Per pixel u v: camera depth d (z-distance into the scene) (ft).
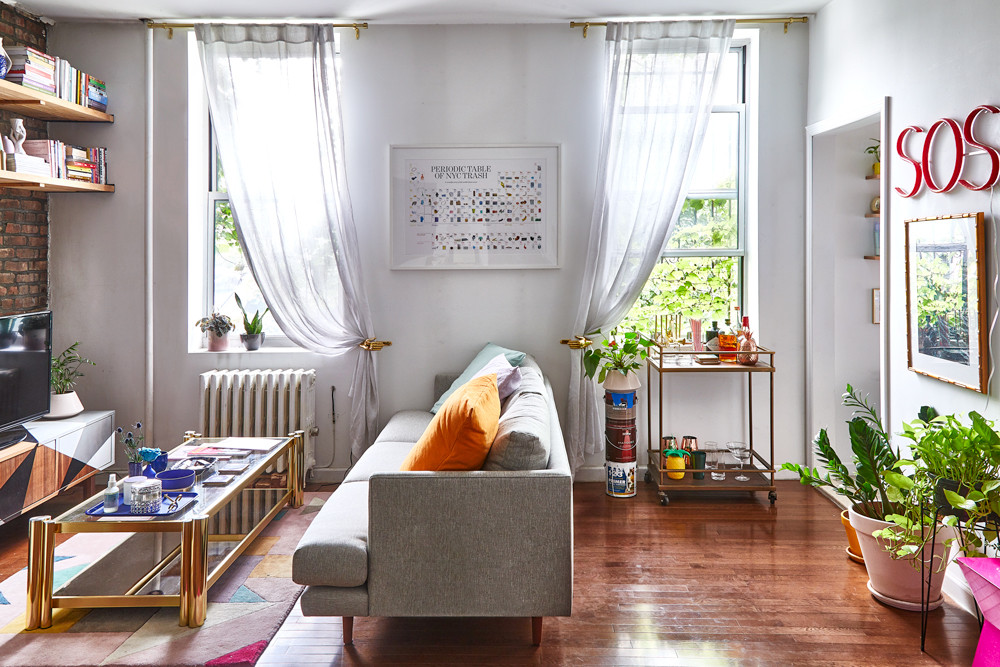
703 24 13.61
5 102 11.86
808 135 14.01
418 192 14.15
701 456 13.71
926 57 9.96
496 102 14.08
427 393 14.46
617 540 11.44
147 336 14.20
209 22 13.78
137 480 8.96
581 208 14.20
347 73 14.05
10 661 7.71
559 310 14.34
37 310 13.82
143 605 8.56
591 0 12.91
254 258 13.87
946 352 9.41
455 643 8.28
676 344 14.20
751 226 14.53
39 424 12.52
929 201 9.91
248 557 10.60
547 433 8.56
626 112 13.75
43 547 8.38
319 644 8.24
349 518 8.59
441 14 13.53
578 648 8.14
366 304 14.05
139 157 14.05
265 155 13.71
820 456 10.07
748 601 9.29
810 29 13.93
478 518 7.89
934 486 8.07
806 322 14.30
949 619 8.78
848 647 8.13
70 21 13.84
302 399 13.88
